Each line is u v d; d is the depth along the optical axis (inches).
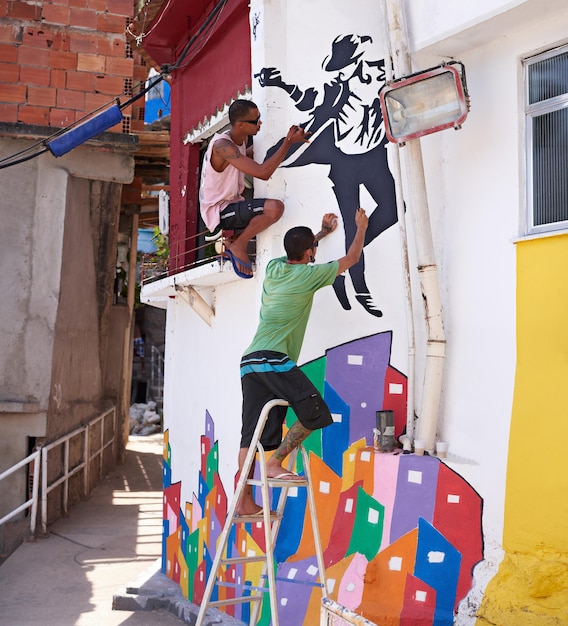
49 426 446.6
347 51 246.7
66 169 468.8
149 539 418.0
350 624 132.5
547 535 186.9
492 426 204.1
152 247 1075.9
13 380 442.3
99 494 539.8
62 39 468.4
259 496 245.3
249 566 253.4
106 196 522.9
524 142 206.2
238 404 277.3
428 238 212.1
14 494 432.8
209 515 295.9
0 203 453.7
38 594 322.7
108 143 470.3
